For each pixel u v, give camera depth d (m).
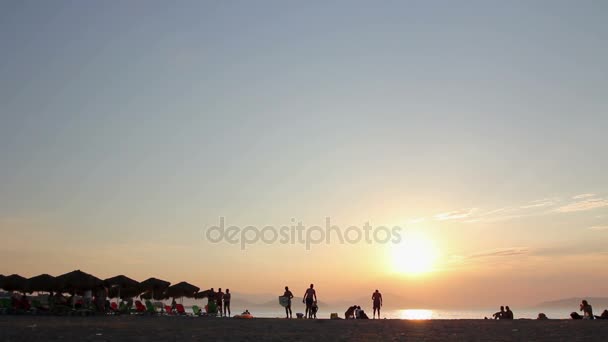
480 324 28.48
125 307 41.34
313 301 36.91
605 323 28.98
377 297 37.88
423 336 20.42
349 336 20.28
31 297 41.00
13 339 17.98
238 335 20.44
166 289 46.09
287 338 19.31
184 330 22.86
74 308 38.72
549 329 23.92
